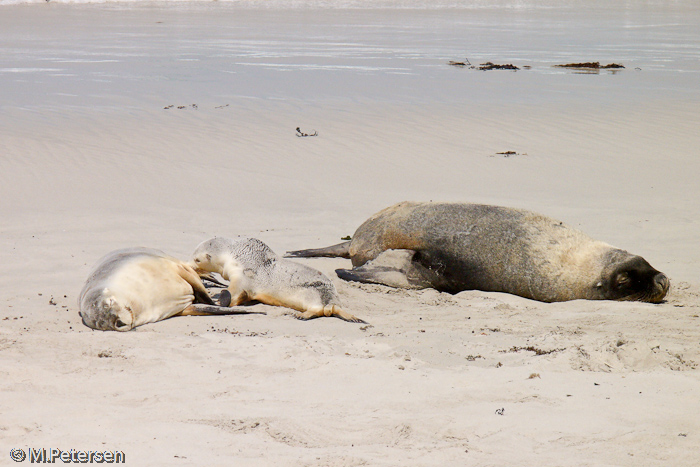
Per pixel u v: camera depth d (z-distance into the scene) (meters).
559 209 18.64
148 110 28.81
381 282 12.91
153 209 18.30
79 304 10.95
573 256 12.46
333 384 7.67
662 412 6.68
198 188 20.28
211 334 9.84
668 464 5.66
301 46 48.91
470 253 12.93
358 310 11.58
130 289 10.48
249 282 11.87
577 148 24.92
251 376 8.02
